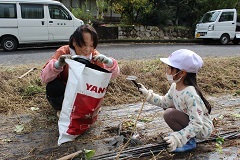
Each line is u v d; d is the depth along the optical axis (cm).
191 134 201
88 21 1137
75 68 214
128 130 257
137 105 334
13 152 217
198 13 1299
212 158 213
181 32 1280
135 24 1249
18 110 303
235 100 362
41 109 307
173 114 213
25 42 839
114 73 243
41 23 845
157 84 400
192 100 199
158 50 841
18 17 812
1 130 257
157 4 1264
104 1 1281
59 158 206
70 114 223
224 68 484
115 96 354
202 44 1142
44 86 367
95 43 230
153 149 221
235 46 1059
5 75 392
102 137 245
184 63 196
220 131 260
